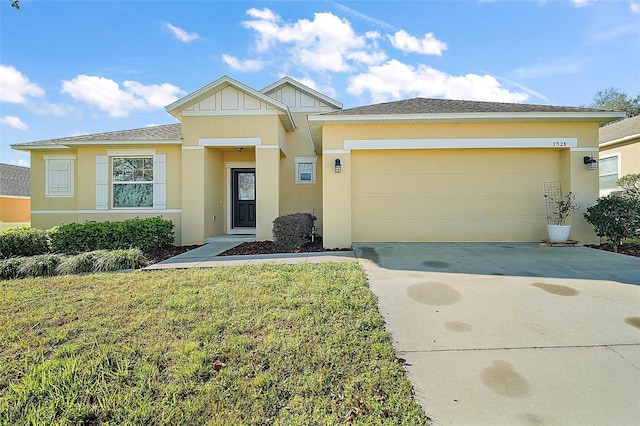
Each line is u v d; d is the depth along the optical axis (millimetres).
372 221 8883
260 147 10070
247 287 4754
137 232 8906
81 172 10672
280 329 3320
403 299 4289
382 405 2213
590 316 3662
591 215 7801
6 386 2484
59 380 2486
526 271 5621
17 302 4332
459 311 3867
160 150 10562
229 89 10086
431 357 2857
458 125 8516
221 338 3152
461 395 2340
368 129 8594
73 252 8547
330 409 2170
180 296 4414
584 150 8352
